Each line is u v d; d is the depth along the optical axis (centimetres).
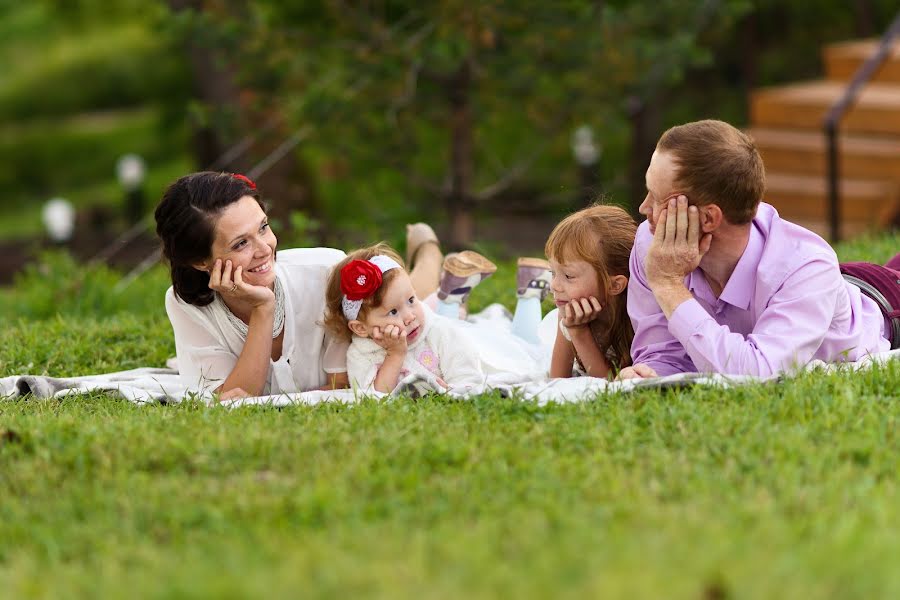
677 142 512
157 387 605
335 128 1217
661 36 1276
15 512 412
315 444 462
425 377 553
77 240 2306
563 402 524
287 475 438
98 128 3725
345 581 326
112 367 718
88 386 596
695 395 506
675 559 330
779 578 315
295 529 381
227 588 323
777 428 457
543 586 316
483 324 679
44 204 3434
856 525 358
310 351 616
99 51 3950
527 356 646
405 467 438
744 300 541
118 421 505
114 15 2375
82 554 379
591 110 1289
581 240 575
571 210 671
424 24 1216
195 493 417
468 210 1305
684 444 452
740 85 2236
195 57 1656
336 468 434
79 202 3331
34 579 355
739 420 470
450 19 1150
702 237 527
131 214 2598
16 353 729
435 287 728
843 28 2206
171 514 399
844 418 469
